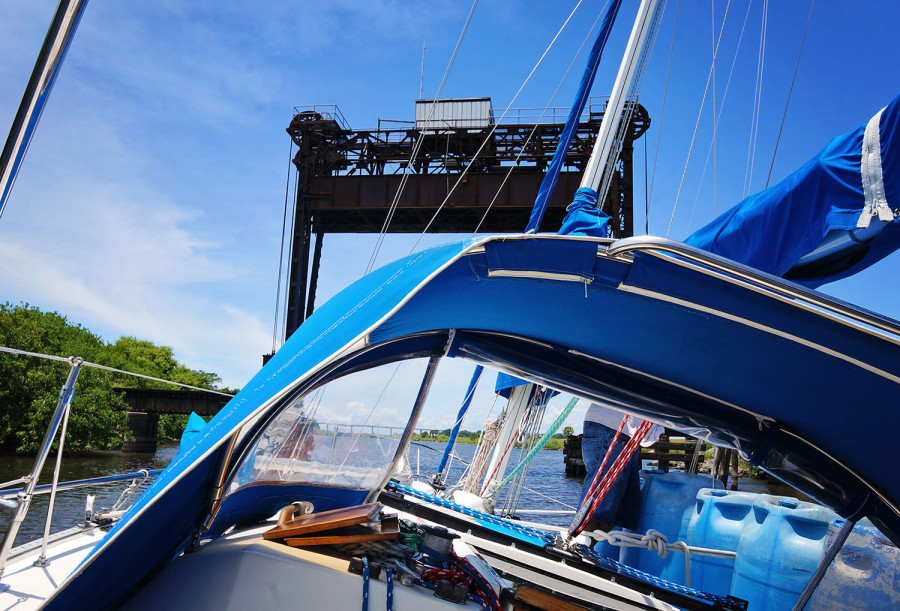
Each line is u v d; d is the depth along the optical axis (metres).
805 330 2.16
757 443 3.09
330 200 27.61
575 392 3.25
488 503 5.27
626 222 25.75
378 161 28.52
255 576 2.13
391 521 2.61
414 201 26.77
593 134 26.62
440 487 5.77
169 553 2.23
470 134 27.22
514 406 5.98
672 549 4.01
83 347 42.62
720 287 2.12
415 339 3.06
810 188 2.54
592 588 3.24
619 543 4.04
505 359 3.19
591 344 2.91
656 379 3.11
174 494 1.97
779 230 2.67
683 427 3.22
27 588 2.41
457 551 3.02
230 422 1.83
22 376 34.12
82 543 3.03
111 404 37.28
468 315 2.87
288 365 2.07
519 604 2.78
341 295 2.76
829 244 2.74
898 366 2.12
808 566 3.45
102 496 12.91
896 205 2.27
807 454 3.03
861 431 2.64
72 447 34.44
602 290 2.32
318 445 2.96
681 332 2.47
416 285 1.92
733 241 2.92
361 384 2.93
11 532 2.27
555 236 2.10
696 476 4.88
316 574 2.14
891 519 2.92
